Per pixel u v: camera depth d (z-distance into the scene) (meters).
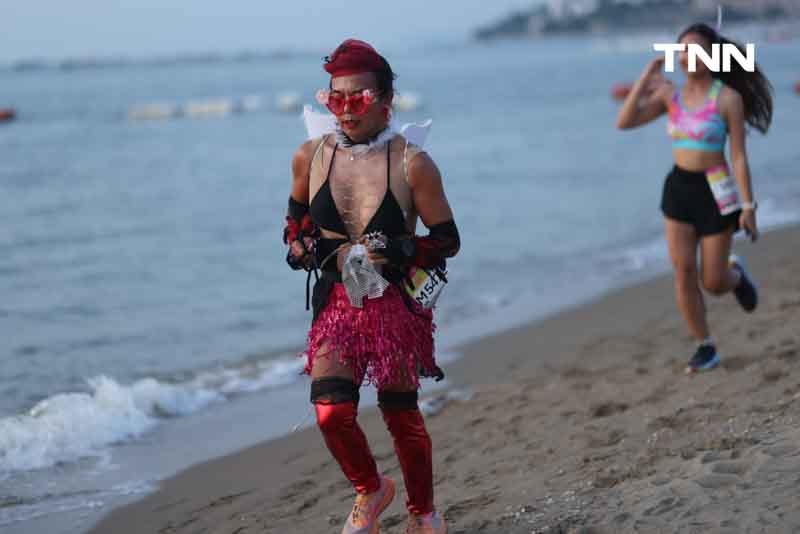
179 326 19.77
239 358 17.27
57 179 47.94
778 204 32.25
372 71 6.96
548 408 11.95
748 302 12.89
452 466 9.98
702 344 12.38
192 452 12.19
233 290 23.27
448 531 7.75
